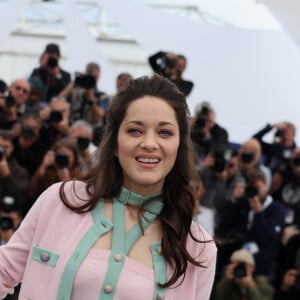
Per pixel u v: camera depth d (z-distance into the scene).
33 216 1.63
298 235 5.02
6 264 1.62
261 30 6.22
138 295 1.47
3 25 6.12
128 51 6.24
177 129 1.58
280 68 6.21
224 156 5.30
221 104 6.20
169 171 1.59
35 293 1.51
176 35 6.27
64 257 1.52
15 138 5.11
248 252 4.85
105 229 1.55
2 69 6.10
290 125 5.73
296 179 5.55
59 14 6.23
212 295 4.86
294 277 4.88
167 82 1.62
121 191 1.61
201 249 1.62
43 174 4.79
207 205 5.00
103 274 1.47
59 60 6.18
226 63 6.23
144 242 1.57
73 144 4.82
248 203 5.09
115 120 1.60
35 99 5.53
